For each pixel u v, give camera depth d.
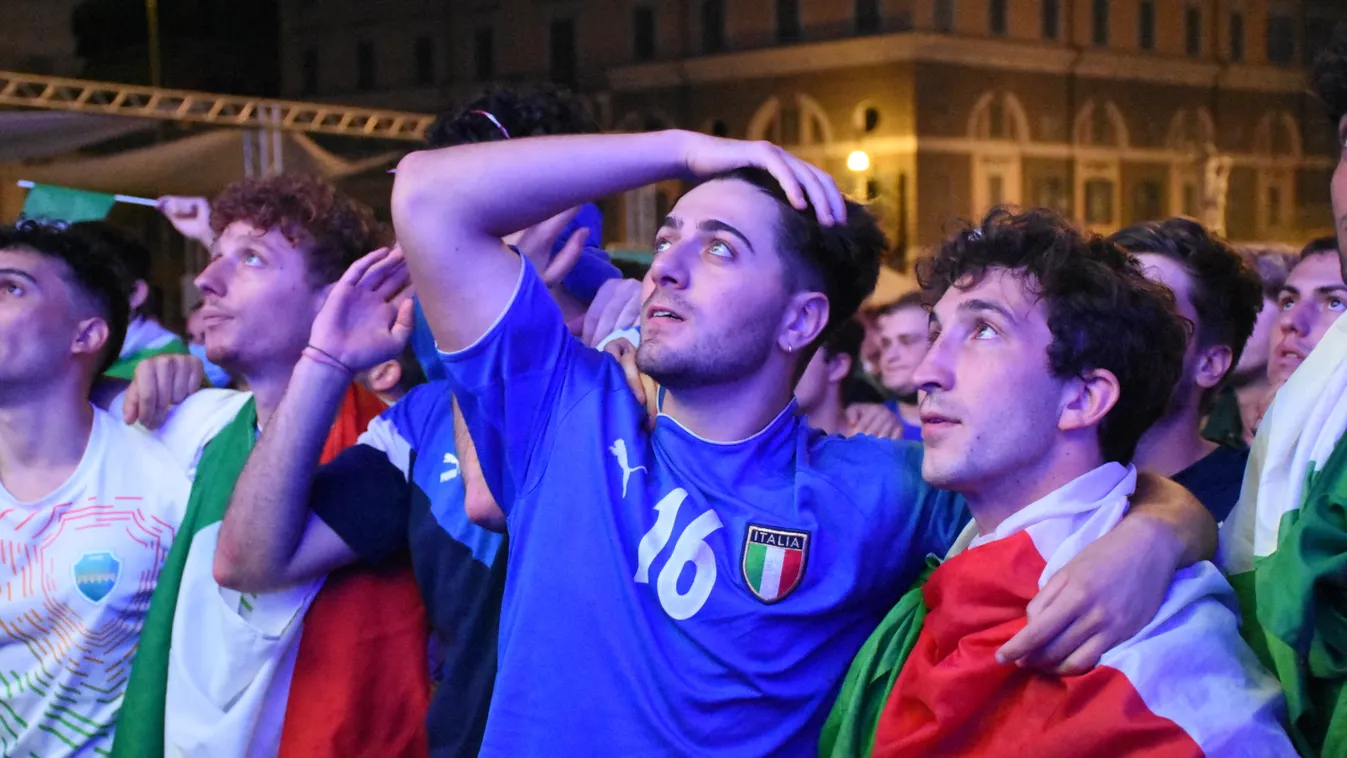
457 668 1.70
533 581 1.51
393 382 2.10
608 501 1.50
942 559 1.54
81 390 2.01
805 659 1.48
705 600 1.46
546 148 1.49
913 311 3.86
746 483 1.53
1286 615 1.25
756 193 1.52
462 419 1.76
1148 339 1.37
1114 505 1.34
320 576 1.78
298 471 1.69
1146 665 1.23
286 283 1.92
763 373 1.53
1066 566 1.27
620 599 1.47
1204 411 1.97
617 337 1.76
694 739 1.44
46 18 10.40
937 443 1.38
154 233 8.74
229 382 2.91
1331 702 1.28
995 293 1.37
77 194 3.77
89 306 2.01
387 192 8.27
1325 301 2.25
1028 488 1.38
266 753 1.79
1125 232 1.82
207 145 6.48
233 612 1.77
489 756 1.49
